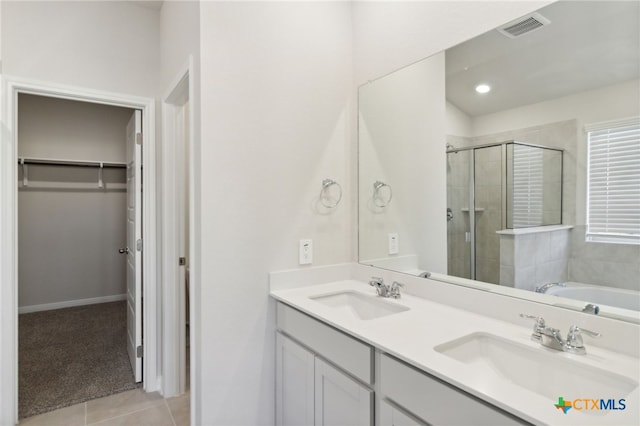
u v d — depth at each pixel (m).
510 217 1.39
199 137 1.63
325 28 2.03
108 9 2.28
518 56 1.35
